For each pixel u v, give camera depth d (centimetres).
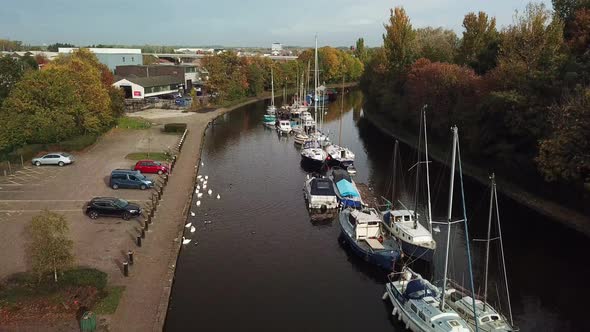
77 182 4844
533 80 4759
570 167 3922
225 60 12344
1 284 2620
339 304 2939
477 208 4694
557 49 5328
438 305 2606
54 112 6116
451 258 3572
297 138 7731
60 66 6944
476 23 8331
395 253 3294
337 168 5844
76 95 6456
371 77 11131
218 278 3188
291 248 3703
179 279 3148
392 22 9731
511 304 2950
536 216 4466
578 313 2872
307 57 16225
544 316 2831
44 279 2620
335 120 10550
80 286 2603
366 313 2852
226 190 5112
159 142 7069
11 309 2392
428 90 6831
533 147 4844
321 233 4012
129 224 3756
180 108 11000
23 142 5775
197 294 2972
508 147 4972
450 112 6462
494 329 2458
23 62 8888
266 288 3086
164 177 5134
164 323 2547
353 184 4997
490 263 3494
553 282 3228
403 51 9631
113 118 7550
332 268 3400
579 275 3331
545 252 3675
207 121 9425
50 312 2397
